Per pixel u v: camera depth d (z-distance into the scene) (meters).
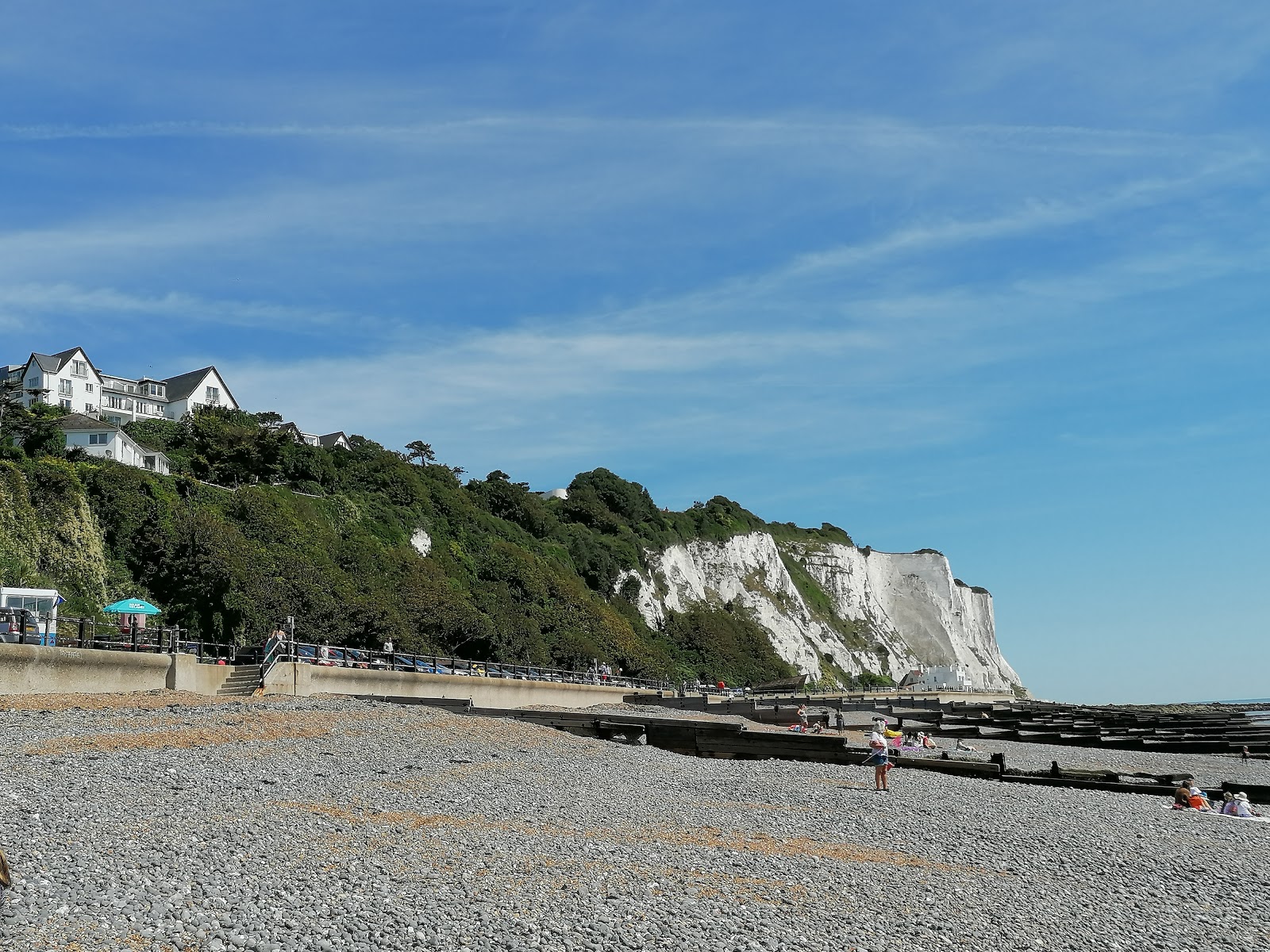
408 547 75.00
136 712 27.91
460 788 22.62
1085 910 16.03
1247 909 16.67
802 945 13.20
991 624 176.50
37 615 32.25
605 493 123.88
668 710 59.25
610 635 83.88
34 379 88.56
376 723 31.20
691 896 14.88
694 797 24.75
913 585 166.50
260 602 53.50
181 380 102.38
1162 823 24.44
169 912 11.97
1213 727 66.00
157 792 18.89
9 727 24.09
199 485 61.50
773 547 141.38
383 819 18.55
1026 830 22.06
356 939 11.89
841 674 133.88
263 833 16.38
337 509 71.94
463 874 14.87
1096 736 54.41
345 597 58.12
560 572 92.00
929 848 19.69
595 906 13.86
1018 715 71.94
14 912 11.48
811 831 20.78
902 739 42.81
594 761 30.23
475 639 66.12
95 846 14.54
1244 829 24.27
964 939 14.12
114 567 52.81
